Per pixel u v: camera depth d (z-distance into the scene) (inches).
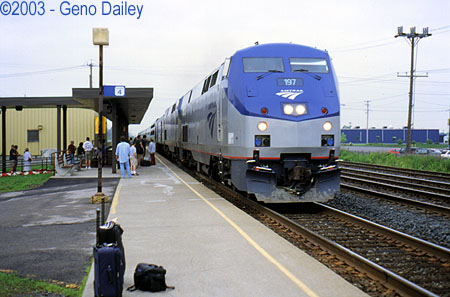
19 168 1013.8
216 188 549.0
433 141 3730.3
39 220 334.3
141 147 899.4
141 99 721.6
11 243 260.5
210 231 279.3
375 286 192.7
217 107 460.1
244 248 237.1
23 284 183.5
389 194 511.5
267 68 386.3
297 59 394.0
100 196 417.4
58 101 888.9
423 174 743.7
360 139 3747.5
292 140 363.3
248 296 168.4
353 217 335.9
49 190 532.7
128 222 310.2
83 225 312.3
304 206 429.7
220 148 447.8
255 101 367.9
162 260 216.4
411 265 230.4
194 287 178.7
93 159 888.9
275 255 223.1
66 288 182.4
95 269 166.2
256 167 362.9
